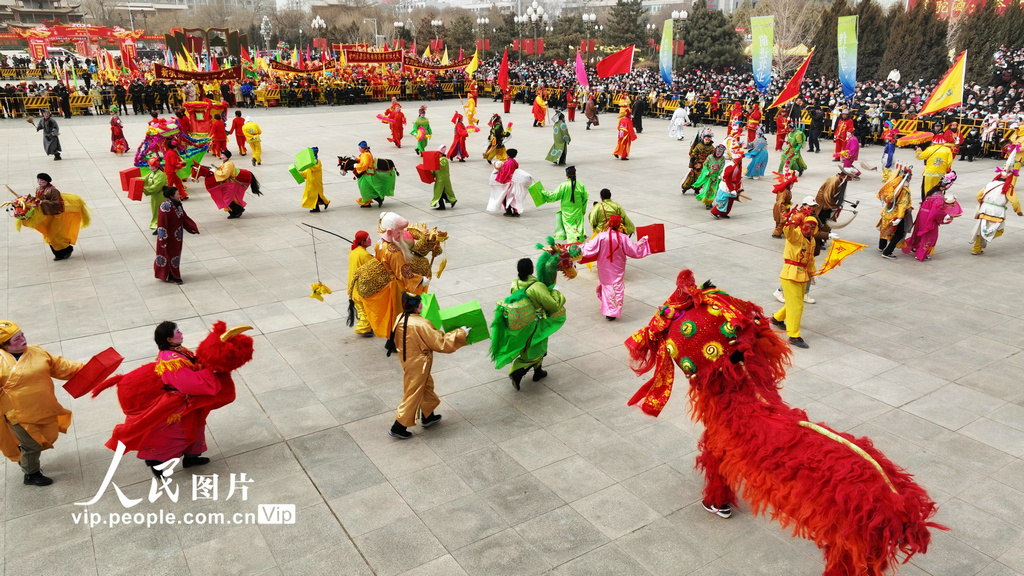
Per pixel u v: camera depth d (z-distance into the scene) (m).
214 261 12.12
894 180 12.38
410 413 6.57
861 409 7.26
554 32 77.56
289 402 7.37
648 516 5.59
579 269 11.98
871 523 3.94
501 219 15.27
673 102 35.62
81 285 10.84
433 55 63.97
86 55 80.19
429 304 6.77
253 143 21.33
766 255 12.64
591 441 6.69
